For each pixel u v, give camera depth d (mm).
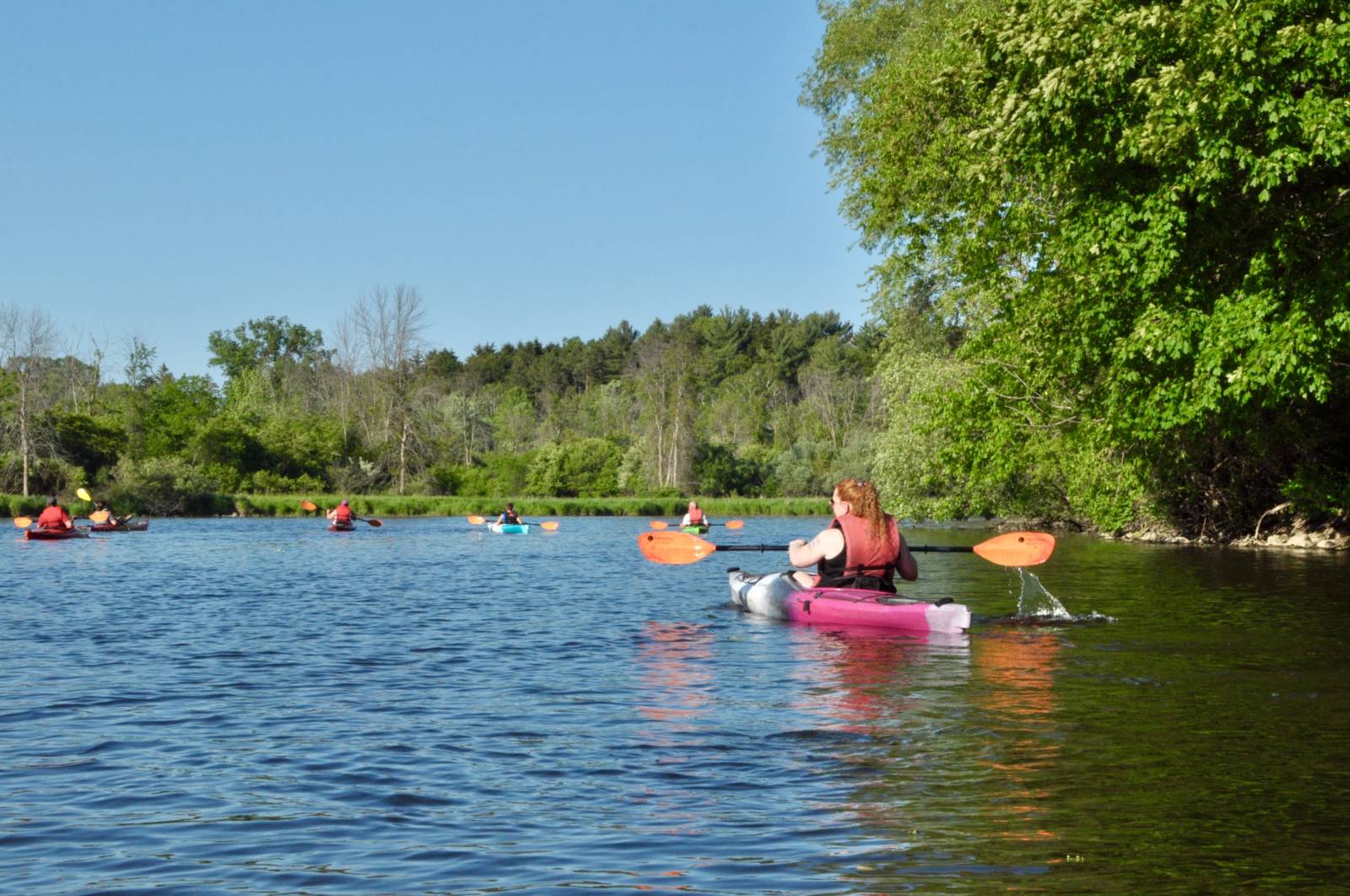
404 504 56688
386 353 69750
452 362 144000
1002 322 17344
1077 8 11820
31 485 53625
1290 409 18875
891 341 31281
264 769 5043
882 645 8766
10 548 25797
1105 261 12539
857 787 4598
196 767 5102
